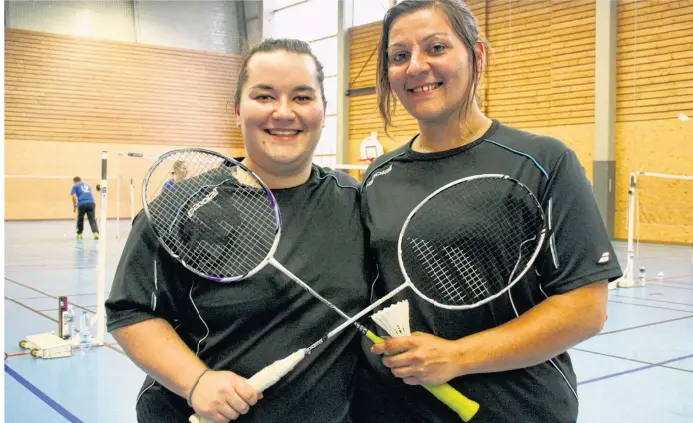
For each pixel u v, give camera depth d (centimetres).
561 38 1266
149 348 161
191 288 171
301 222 178
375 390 182
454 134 181
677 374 415
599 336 514
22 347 486
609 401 367
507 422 168
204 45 1892
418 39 172
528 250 169
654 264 927
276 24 1925
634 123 1195
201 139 1884
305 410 169
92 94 1748
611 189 1220
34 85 1684
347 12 1670
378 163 194
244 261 171
